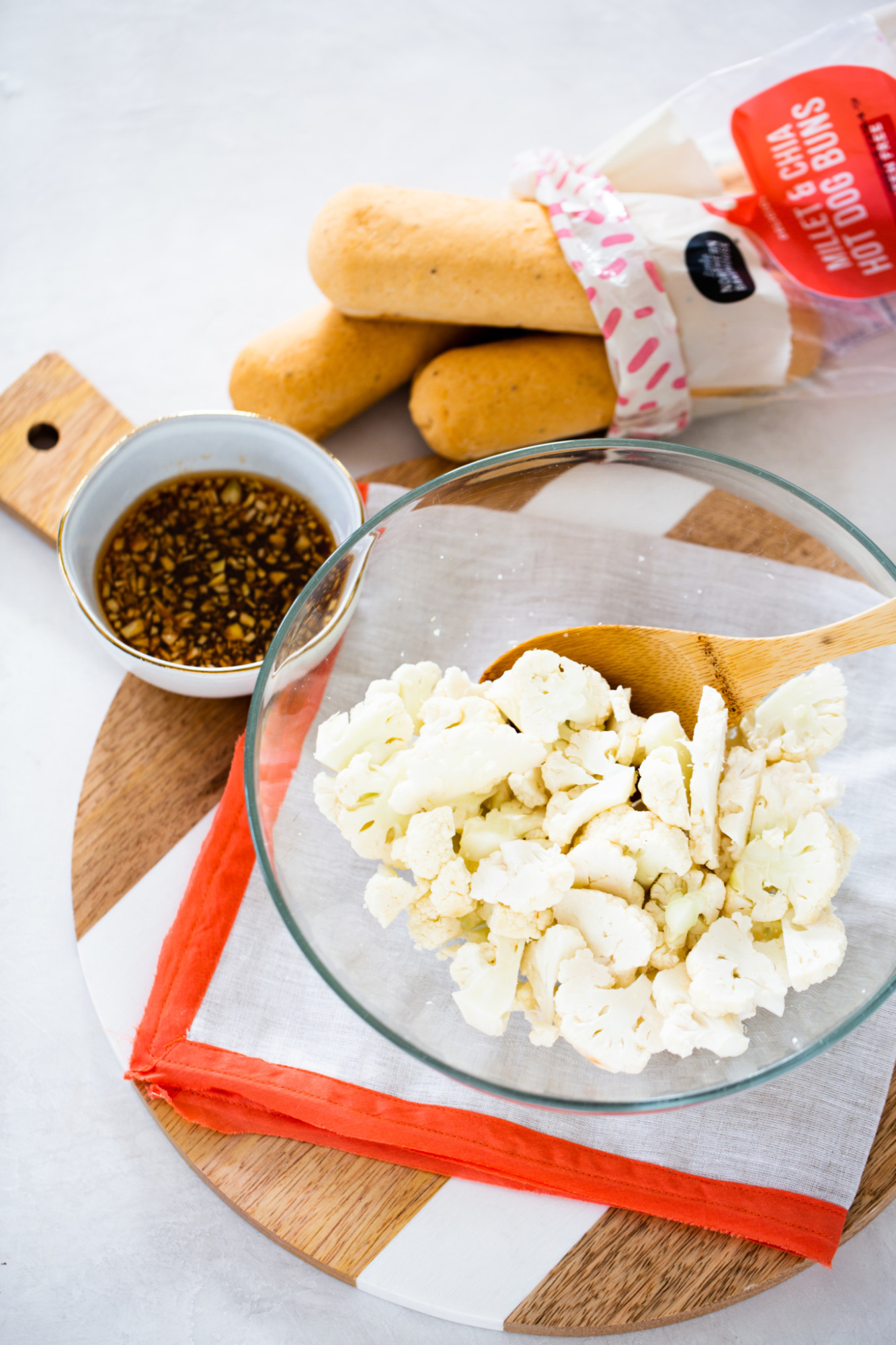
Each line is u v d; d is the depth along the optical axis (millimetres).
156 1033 658
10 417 750
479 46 868
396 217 717
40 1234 671
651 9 875
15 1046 689
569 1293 638
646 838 617
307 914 641
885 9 716
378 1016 625
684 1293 637
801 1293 665
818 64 722
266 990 664
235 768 687
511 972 617
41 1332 663
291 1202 648
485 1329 655
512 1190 649
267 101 853
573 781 637
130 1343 663
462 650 709
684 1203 640
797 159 733
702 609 723
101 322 805
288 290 817
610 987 610
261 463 726
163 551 720
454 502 680
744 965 614
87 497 696
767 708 663
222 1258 670
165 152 841
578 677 640
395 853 633
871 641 628
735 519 721
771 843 628
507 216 727
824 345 753
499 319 728
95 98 849
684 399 753
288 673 651
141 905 686
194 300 812
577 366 735
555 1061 641
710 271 723
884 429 784
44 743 727
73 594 672
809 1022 635
